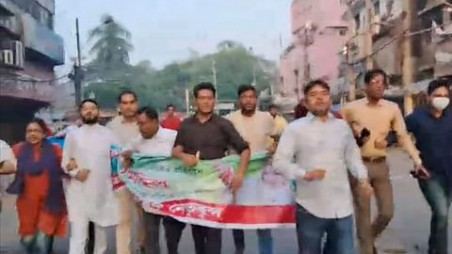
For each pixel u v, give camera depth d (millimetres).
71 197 6562
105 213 6621
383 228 6633
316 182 4914
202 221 6043
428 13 30484
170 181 6184
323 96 4926
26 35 40656
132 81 84125
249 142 6660
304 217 4980
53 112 45375
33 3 44094
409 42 32125
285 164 4945
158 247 6594
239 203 6008
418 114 6797
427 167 6730
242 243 7398
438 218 6801
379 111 6496
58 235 6836
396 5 33500
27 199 6723
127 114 7137
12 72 37938
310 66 58938
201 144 5965
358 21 42375
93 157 6520
